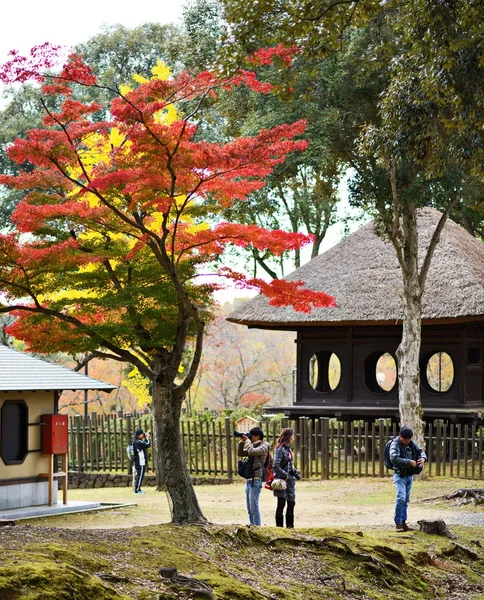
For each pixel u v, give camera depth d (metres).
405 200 21.12
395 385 27.25
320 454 26.48
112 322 14.61
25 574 7.11
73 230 14.97
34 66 12.15
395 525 14.41
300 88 20.61
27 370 19.02
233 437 26.20
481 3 13.66
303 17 13.94
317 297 13.95
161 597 7.81
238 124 23.08
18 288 14.27
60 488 26.25
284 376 52.09
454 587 11.41
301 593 9.47
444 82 14.30
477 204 21.45
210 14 26.28
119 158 12.95
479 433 23.45
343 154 21.23
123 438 27.41
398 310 26.00
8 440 18.42
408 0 15.05
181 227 14.83
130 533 10.15
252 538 10.87
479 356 27.72
